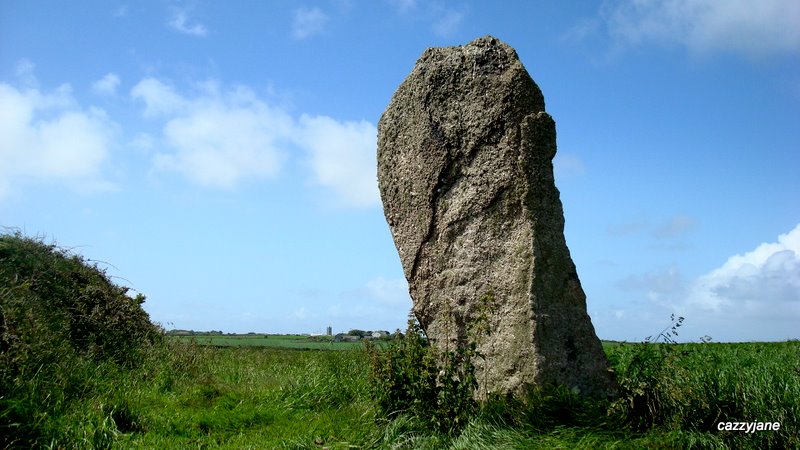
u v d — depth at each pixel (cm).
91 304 1346
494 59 851
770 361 910
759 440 645
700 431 671
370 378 870
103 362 1151
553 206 813
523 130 810
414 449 707
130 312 1405
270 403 948
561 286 792
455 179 866
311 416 893
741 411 680
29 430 656
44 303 1253
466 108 857
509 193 814
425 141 889
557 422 700
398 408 788
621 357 928
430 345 862
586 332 787
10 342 863
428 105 891
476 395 805
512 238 808
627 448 641
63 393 823
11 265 1312
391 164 933
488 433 689
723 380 714
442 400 752
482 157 839
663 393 711
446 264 862
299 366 1210
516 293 789
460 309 841
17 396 699
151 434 791
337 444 751
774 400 670
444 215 868
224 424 855
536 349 760
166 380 1113
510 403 735
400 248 914
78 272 1434
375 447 735
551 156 822
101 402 814
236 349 1712
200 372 1209
